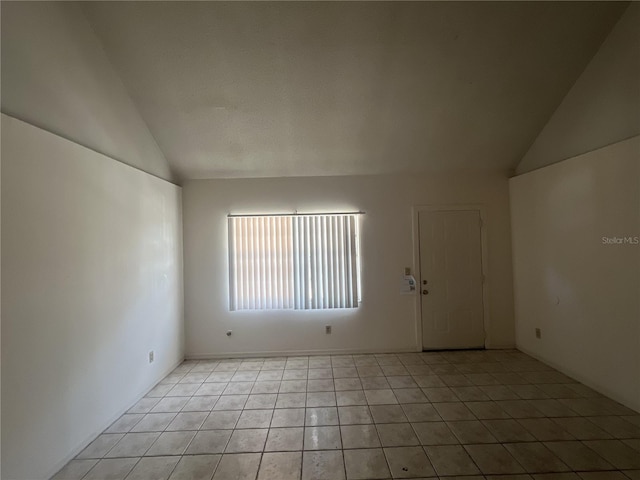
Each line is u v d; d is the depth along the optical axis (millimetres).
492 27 2766
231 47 2838
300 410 2920
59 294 2207
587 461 2148
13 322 1856
